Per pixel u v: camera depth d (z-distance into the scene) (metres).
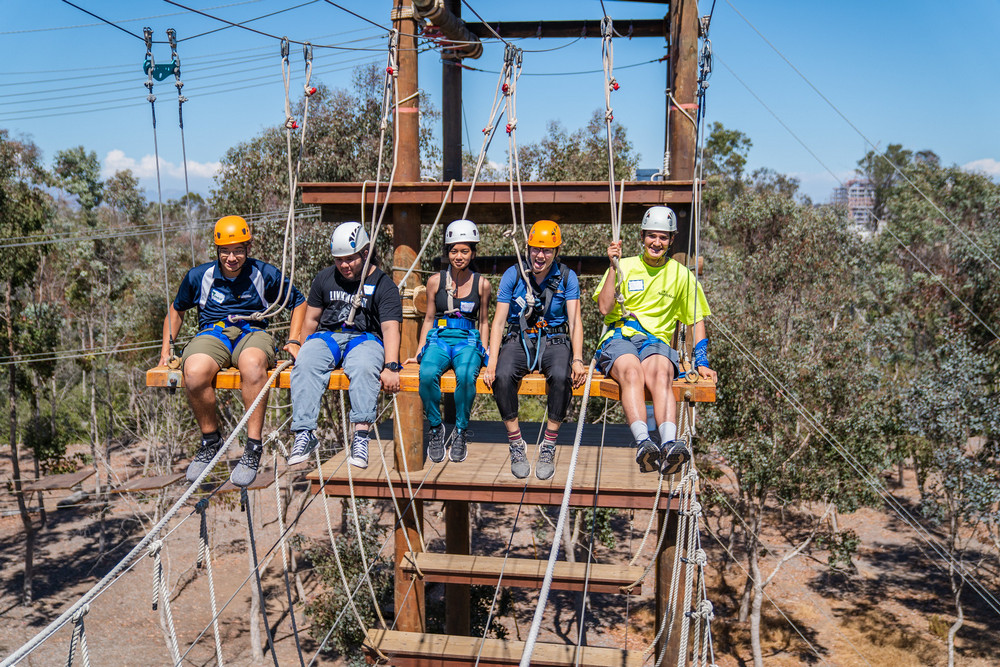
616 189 7.11
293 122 5.76
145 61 5.54
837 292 23.92
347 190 7.47
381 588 18.56
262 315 5.63
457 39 8.91
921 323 25.83
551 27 10.19
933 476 32.94
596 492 7.02
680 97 7.44
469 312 5.96
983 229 27.56
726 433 20.66
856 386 19.89
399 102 7.60
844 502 19.52
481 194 7.34
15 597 23.39
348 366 5.23
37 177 26.45
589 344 20.30
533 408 24.09
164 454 27.75
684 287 5.55
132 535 28.20
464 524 9.46
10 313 26.38
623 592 6.84
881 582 24.89
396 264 7.61
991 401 19.58
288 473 24.77
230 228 5.41
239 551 26.64
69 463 30.31
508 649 6.77
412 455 7.50
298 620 22.14
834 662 20.25
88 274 29.73
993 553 26.02
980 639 20.83
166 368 5.60
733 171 62.69
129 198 44.41
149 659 19.62
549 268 5.66
